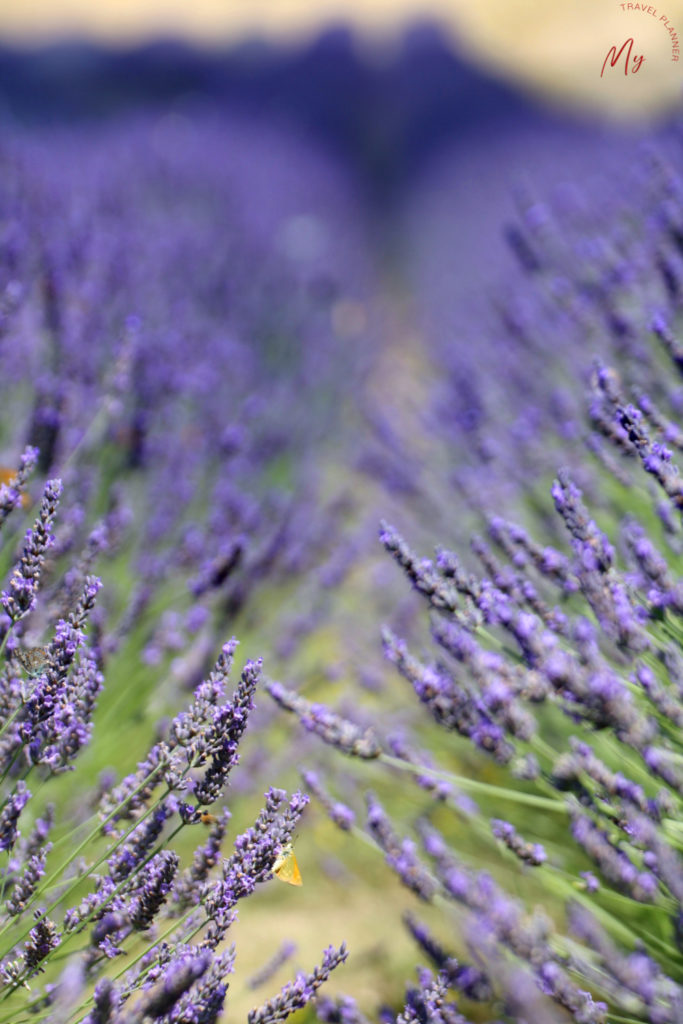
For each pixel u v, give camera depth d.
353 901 1.42
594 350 1.58
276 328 2.95
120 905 1.10
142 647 1.37
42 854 1.12
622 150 3.04
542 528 1.43
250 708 1.08
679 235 1.45
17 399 1.44
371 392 3.20
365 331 3.82
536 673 1.09
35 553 1.10
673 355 1.24
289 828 1.09
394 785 1.43
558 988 1.05
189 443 1.86
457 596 1.14
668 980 1.07
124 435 1.48
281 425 2.23
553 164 3.83
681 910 1.07
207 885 1.10
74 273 1.91
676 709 1.08
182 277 2.62
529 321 1.98
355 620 1.81
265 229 3.98
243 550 1.37
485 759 1.42
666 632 1.14
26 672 1.12
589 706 1.06
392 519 1.97
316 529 1.95
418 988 1.14
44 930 1.09
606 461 1.23
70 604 1.22
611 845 1.10
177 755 1.09
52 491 1.10
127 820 1.12
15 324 1.49
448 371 2.28
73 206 2.40
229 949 1.09
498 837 1.12
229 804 1.41
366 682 1.58
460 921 1.07
